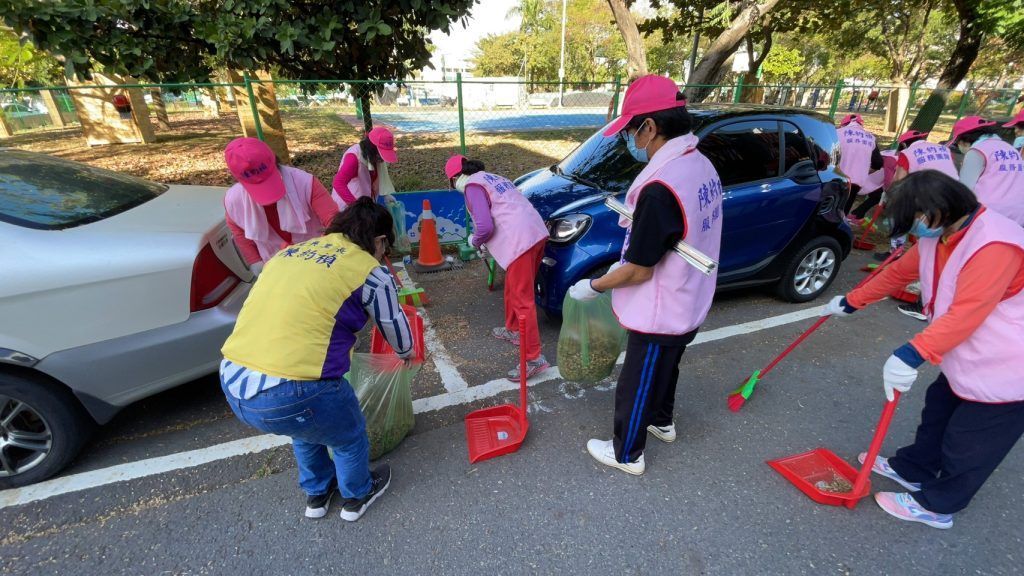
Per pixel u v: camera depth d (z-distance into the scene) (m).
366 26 4.80
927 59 26.45
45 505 2.19
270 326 1.68
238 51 4.72
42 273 2.04
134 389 2.31
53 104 17.39
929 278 1.85
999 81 30.09
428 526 2.11
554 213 3.47
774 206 3.69
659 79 1.75
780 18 9.85
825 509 2.21
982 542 2.05
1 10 4.00
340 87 5.37
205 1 5.04
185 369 2.39
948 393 2.12
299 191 2.72
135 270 2.20
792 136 3.90
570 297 2.32
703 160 1.82
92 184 2.71
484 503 2.22
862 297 2.28
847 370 3.29
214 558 1.97
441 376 3.18
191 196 3.02
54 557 1.96
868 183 5.73
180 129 16.48
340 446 1.91
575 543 2.04
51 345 2.10
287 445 2.56
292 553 1.99
